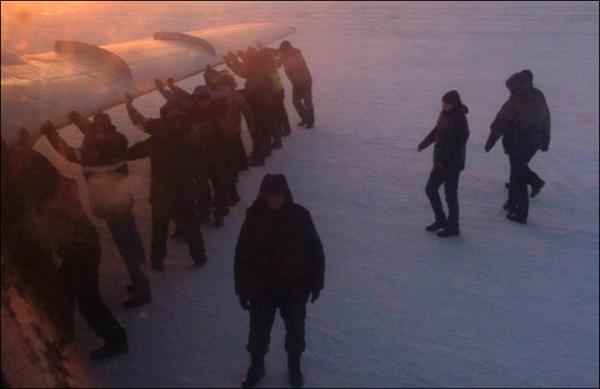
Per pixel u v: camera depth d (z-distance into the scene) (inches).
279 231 161.3
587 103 498.3
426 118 457.4
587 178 347.6
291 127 437.4
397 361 191.3
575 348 199.3
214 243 267.1
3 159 163.9
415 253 261.4
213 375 184.5
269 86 354.6
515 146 276.2
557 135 421.1
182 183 230.8
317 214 300.2
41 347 167.3
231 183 301.9
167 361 190.2
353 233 280.2
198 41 365.4
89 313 183.5
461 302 225.1
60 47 263.0
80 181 331.3
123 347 191.2
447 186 266.2
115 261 253.0
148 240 274.8
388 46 739.4
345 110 478.6
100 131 197.0
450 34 804.6
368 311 218.7
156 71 290.4
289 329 171.3
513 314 218.1
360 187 332.5
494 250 263.9
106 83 238.1
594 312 219.9
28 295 170.7
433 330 207.8
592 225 289.3
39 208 177.3
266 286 166.4
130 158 223.6
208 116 261.7
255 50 356.8
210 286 233.8
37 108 185.0
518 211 288.5
